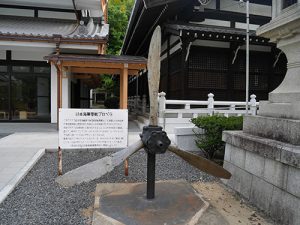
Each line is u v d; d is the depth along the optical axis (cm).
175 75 1184
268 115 422
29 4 1273
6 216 334
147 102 1554
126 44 1814
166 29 1152
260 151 371
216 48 1123
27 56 1217
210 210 352
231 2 1217
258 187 379
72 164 568
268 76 1199
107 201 368
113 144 482
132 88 2508
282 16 388
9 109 1225
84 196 403
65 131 474
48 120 1248
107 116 479
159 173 520
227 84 1145
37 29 1151
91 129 478
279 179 338
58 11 1305
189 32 990
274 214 342
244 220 335
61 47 1028
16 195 399
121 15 2469
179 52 1124
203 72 1117
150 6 986
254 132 432
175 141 698
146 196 381
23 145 714
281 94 407
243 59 1171
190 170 543
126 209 343
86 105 2027
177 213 335
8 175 467
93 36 1025
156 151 341
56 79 1188
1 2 1252
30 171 515
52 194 407
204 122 611
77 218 333
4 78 1214
